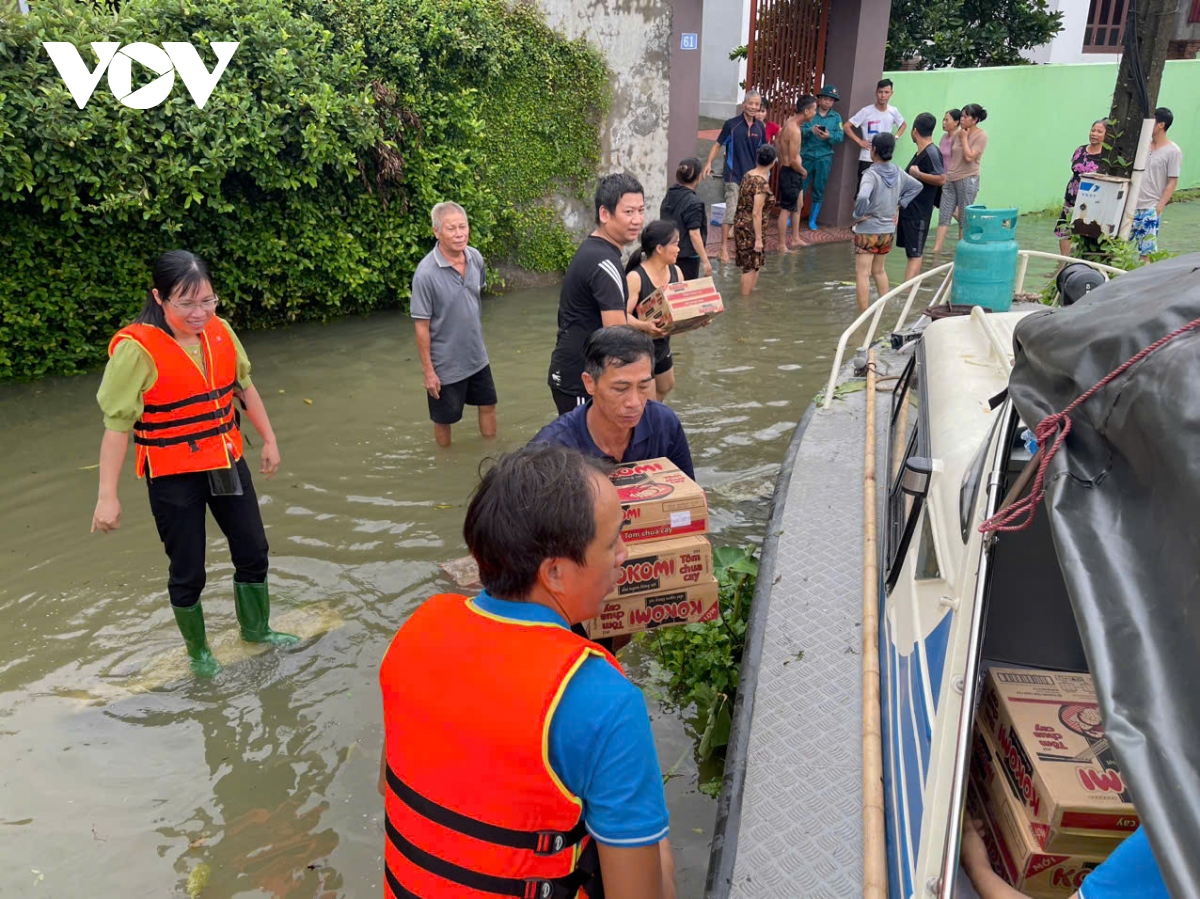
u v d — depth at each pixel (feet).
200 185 26.20
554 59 34.47
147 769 12.28
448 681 5.41
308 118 27.84
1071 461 5.64
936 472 9.73
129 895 10.41
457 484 20.10
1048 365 6.23
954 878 6.24
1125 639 4.59
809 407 19.47
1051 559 8.23
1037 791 7.30
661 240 17.78
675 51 40.22
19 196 23.79
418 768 5.49
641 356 10.87
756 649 11.52
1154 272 6.90
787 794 9.29
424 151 31.35
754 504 19.10
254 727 13.07
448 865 5.41
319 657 14.58
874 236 31.01
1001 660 8.66
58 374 26.50
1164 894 4.50
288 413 23.85
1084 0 59.26
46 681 13.93
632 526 10.42
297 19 28.12
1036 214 54.24
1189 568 4.55
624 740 5.17
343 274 30.53
